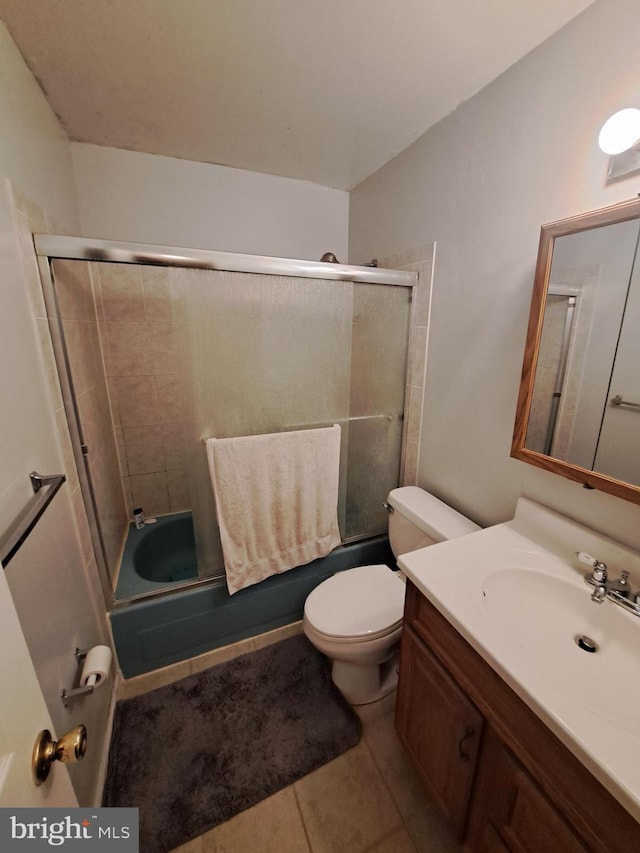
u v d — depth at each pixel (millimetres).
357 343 1584
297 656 1583
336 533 1742
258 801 1082
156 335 1944
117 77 1149
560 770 626
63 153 1430
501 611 922
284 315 1407
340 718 1318
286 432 1503
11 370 857
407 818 1049
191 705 1368
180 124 1419
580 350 981
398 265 1701
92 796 1024
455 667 861
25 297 979
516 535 1136
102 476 1582
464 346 1396
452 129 1328
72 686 952
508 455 1264
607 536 975
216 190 1786
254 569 1560
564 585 942
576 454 1020
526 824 696
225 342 1336
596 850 573
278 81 1173
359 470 1778
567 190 980
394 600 1375
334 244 2094
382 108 1308
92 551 1319
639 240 833
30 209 1040
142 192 1673
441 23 940
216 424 1396
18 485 820
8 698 409
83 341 1469
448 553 1038
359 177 1885
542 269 1027
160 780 1131
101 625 1338
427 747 984
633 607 845
